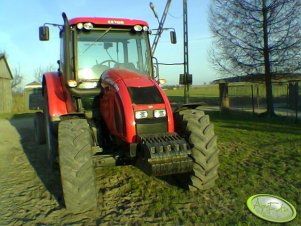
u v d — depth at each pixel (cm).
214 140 482
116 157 478
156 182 563
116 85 489
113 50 598
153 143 434
